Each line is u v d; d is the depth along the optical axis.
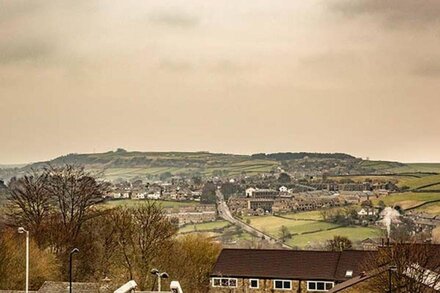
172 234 157.25
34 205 157.62
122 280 121.56
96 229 154.25
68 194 157.88
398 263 109.62
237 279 141.38
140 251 139.75
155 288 123.88
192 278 146.25
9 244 122.56
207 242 167.75
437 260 121.81
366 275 114.88
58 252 146.50
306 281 138.62
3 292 98.56
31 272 121.88
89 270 142.62
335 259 141.75
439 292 106.75
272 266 142.00
